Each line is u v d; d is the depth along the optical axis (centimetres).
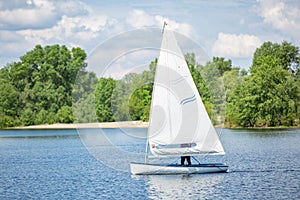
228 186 3481
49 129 12194
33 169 4791
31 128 12531
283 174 4019
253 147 6494
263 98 10950
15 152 6606
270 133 9181
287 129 10406
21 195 3444
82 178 4075
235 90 11250
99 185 3691
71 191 3522
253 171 4181
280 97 11050
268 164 4672
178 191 3341
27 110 12862
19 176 4331
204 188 3425
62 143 7875
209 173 3984
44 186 3769
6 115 12794
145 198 3192
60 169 4712
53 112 13000
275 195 3200
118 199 3188
